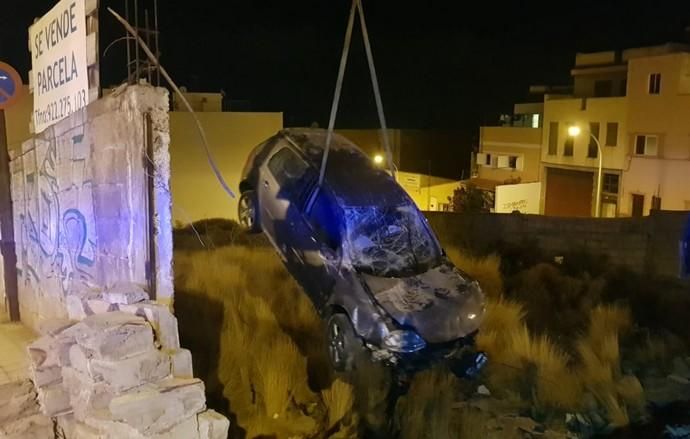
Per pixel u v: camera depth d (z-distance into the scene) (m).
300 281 8.51
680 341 9.56
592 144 34.31
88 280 5.22
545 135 37.03
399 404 6.55
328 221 8.22
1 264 7.29
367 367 6.90
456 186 40.41
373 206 8.37
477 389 7.35
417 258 8.26
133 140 4.39
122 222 4.62
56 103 5.86
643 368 8.54
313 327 8.04
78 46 5.21
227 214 22.25
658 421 7.02
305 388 6.64
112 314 4.05
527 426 6.54
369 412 6.34
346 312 7.36
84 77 5.16
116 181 4.64
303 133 9.91
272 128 22.84
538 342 8.38
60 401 4.13
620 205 33.06
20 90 6.79
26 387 4.50
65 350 4.16
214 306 7.89
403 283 7.64
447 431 6.07
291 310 8.49
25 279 6.74
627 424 6.78
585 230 15.66
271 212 9.30
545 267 12.64
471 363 7.49
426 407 6.56
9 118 13.21
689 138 29.80
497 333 8.64
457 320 7.37
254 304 8.19
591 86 37.41
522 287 11.37
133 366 3.66
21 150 6.68
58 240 5.81
